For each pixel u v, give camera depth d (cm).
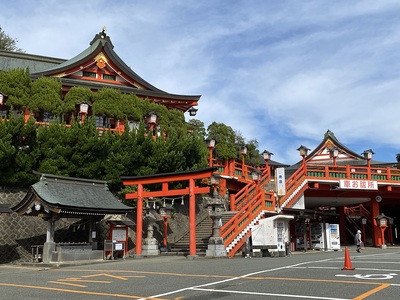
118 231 2472
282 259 2067
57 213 2147
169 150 3084
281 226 2623
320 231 3347
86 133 2792
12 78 3092
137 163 2958
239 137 5131
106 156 2878
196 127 4384
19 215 2272
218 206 2470
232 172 3650
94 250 2314
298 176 3369
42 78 3272
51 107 3181
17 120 2588
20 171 2581
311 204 4447
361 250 3284
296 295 957
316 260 1941
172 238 2984
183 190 2412
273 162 5872
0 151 2430
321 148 5903
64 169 2702
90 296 1019
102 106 3372
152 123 3278
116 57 4219
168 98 4119
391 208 5241
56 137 2717
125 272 1564
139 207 2559
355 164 5700
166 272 1520
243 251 2498
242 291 1029
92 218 2366
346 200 4153
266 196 2931
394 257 2142
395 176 3775
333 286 1074
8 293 1108
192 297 968
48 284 1277
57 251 2145
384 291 991
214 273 1438
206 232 3000
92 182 2409
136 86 4144
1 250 2333
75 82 3703
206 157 3422
